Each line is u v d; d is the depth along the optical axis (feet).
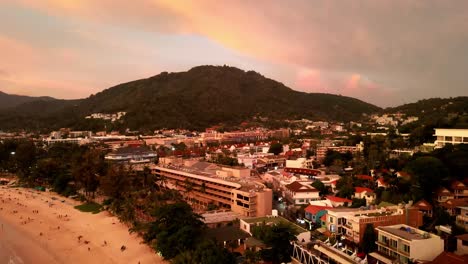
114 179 501.97
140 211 434.30
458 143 508.94
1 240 371.15
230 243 309.42
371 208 360.89
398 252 255.09
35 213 469.57
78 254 329.52
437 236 257.14
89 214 461.78
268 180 608.19
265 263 275.59
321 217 358.43
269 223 342.03
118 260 310.65
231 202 444.96
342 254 256.73
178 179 562.25
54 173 643.86
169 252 294.05
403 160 513.45
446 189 387.96
